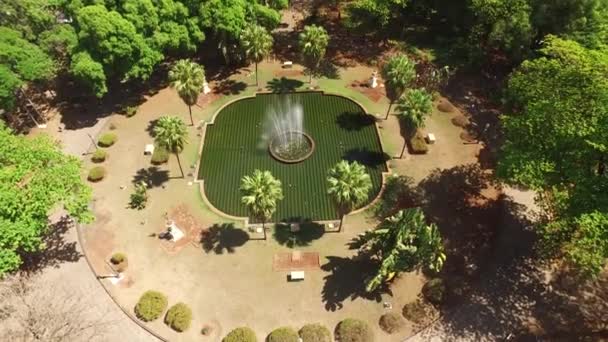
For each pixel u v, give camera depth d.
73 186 48.72
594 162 43.41
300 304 46.25
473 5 70.69
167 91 74.06
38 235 48.44
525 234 52.06
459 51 78.81
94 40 61.31
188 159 62.31
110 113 70.06
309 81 75.44
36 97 73.19
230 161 61.88
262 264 49.84
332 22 89.88
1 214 43.25
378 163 61.03
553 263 48.97
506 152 49.47
